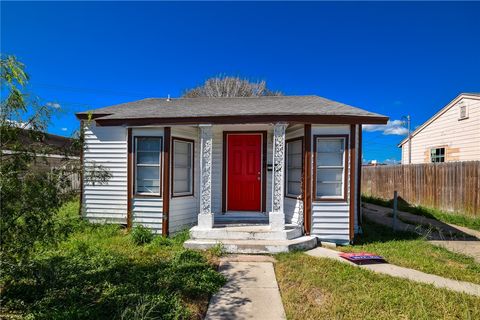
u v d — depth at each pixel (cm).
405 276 457
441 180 1123
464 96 1312
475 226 885
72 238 612
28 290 363
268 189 758
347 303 361
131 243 601
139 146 703
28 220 307
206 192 653
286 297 382
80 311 316
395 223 796
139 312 309
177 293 369
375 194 1622
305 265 494
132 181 696
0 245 300
